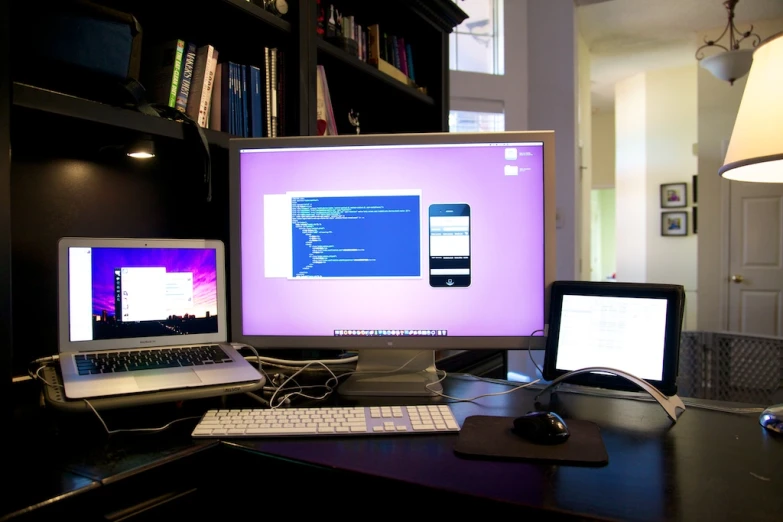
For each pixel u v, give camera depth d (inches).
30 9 33.5
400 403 39.6
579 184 156.8
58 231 44.7
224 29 55.0
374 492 26.7
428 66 87.1
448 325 42.3
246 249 43.3
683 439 31.7
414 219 42.3
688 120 223.8
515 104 137.5
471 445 30.1
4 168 31.4
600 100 276.5
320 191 42.8
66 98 35.3
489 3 136.3
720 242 179.5
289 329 43.1
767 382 53.0
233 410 35.2
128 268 41.1
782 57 37.7
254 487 32.6
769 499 23.7
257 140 42.9
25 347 42.6
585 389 42.8
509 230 41.9
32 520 22.9
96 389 32.9
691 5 159.9
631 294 40.1
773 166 46.4
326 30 65.4
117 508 27.3
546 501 23.5
